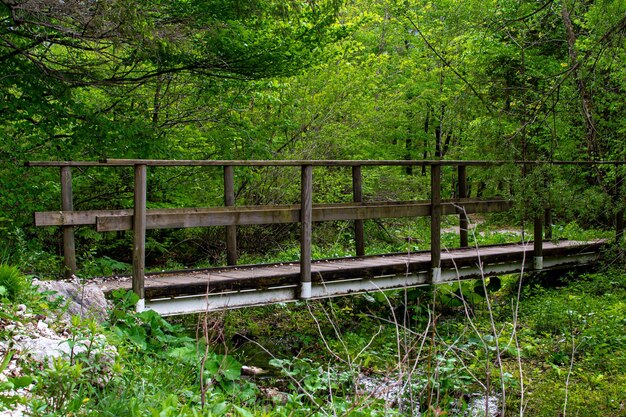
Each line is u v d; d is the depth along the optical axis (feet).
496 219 36.04
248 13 31.42
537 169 30.32
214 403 12.57
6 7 25.98
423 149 64.64
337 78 46.26
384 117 53.98
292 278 23.15
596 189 31.14
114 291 18.65
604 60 32.83
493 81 43.34
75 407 10.63
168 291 20.18
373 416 13.42
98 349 13.20
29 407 10.38
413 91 60.95
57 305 16.02
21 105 28.71
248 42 32.17
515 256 30.81
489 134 32.63
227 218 21.88
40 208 29.01
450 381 17.25
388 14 69.97
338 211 24.59
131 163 19.45
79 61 31.35
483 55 47.67
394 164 26.45
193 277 22.40
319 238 43.80
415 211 26.91
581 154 42.47
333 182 45.24
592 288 31.37
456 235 47.06
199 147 38.24
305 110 45.68
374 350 23.00
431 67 62.85
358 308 29.37
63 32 27.22
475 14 47.98
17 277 15.69
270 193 43.21
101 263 30.30
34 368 12.00
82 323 12.87
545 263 32.83
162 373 14.76
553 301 28.19
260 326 26.63
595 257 34.86
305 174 23.35
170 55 31.48
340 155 47.65
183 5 30.42
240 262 37.96
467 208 28.89
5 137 28.32
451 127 60.59
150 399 12.29
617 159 38.78
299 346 24.18
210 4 30.78
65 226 20.98
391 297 29.22
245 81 36.60
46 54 30.89
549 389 18.28
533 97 40.19
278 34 33.24
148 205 36.96
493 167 30.89
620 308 26.27
